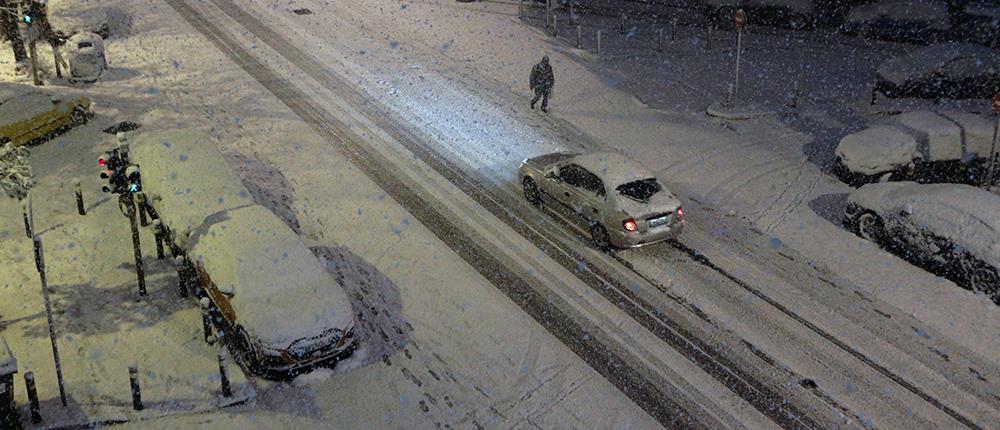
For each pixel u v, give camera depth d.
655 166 17.94
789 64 24.59
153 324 12.07
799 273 13.69
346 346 11.30
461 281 13.48
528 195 16.39
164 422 10.14
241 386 10.76
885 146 16.48
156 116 20.31
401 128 20.17
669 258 14.20
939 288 13.16
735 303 12.87
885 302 12.84
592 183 14.60
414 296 13.05
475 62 25.00
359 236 14.88
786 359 11.56
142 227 14.91
